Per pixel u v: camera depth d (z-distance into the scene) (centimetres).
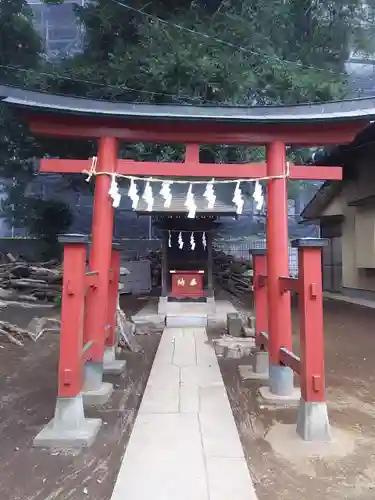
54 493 254
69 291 336
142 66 867
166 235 1070
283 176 446
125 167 448
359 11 1015
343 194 1418
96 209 444
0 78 1084
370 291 1256
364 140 1051
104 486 261
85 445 317
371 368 552
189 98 877
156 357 591
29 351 659
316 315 334
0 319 899
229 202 742
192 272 1020
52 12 1741
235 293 1386
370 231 1199
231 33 885
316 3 983
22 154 1205
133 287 1444
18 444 323
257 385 471
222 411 383
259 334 516
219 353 619
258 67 890
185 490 251
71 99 439
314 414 330
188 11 938
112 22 988
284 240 443
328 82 899
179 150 925
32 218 1433
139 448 307
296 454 305
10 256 1362
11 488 260
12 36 1136
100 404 412
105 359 537
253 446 319
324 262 1622
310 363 334
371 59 1288
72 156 1119
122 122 442
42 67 1045
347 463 293
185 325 851
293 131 450
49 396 442
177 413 378
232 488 253
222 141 453
